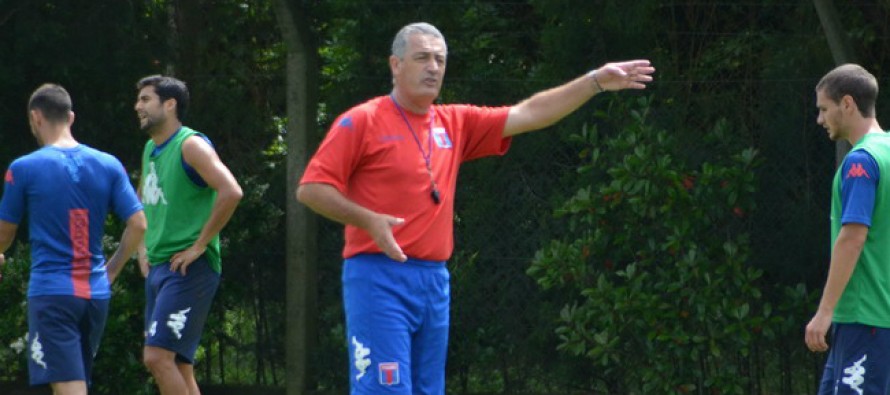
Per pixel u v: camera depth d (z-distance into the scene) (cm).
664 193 2769
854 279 1927
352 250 1789
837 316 1948
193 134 2439
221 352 3156
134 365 3008
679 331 2784
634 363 2900
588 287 2848
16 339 2942
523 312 2983
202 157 2409
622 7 2850
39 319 2219
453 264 2998
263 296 3120
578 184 2930
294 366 3022
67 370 2223
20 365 2981
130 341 3017
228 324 3144
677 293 2789
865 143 1911
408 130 1778
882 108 2820
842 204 1908
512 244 2980
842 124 1950
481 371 3033
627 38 2955
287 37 2978
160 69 3131
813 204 2839
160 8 3152
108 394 3030
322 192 1709
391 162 1755
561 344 2870
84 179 2248
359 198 1767
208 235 2420
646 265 2839
